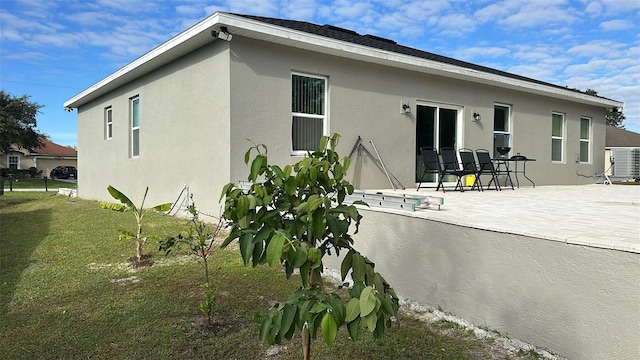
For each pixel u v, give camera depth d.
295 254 1.50
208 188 6.61
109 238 5.58
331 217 1.68
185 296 3.38
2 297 3.34
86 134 12.32
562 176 11.25
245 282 3.73
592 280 2.25
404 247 3.46
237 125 6.14
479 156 8.48
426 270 3.25
